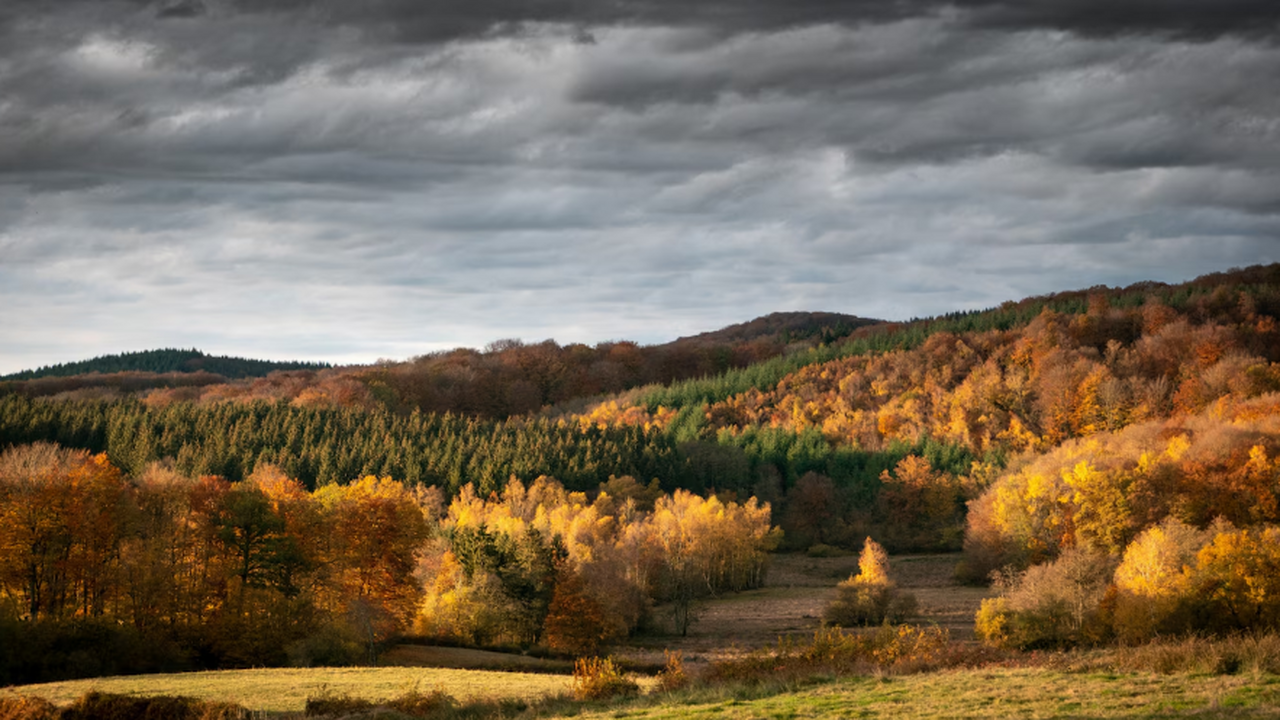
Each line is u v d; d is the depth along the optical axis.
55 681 44.97
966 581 111.44
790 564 138.50
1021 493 100.94
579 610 73.69
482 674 45.09
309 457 145.38
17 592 59.94
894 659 29.38
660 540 106.94
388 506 77.00
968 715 18.55
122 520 64.69
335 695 33.97
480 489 139.00
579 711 25.14
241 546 66.19
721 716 20.64
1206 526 89.06
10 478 61.31
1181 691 19.11
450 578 83.06
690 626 91.69
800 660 29.83
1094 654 26.59
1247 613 48.66
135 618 60.22
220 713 28.80
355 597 70.06
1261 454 90.44
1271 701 17.30
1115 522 88.12
